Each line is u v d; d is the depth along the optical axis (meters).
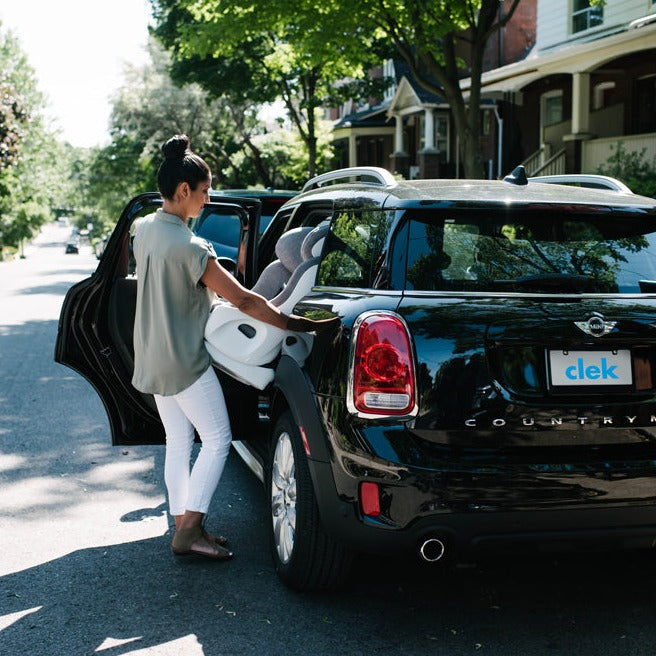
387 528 3.25
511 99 25.22
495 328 3.28
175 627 3.57
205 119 42.28
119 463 6.16
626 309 3.40
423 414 3.24
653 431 3.38
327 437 3.42
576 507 3.25
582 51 18.44
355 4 14.65
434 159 29.52
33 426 7.30
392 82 31.27
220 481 5.66
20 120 44.38
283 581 3.94
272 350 3.98
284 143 38.41
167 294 4.02
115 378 4.66
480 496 3.19
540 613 3.69
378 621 3.62
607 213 3.67
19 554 4.40
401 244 3.50
